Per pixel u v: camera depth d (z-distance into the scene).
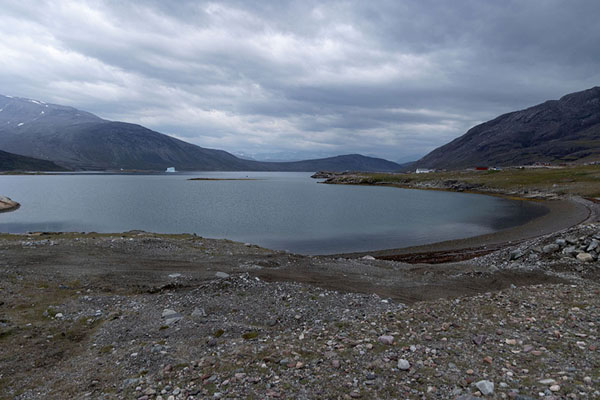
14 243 29.72
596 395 6.75
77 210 91.25
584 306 13.16
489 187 157.25
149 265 25.36
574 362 8.34
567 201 99.88
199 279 21.59
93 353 11.76
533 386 7.34
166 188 196.75
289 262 28.62
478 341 9.96
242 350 10.76
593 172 144.75
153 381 9.24
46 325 14.12
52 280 20.19
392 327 12.06
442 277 24.20
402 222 71.44
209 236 56.78
